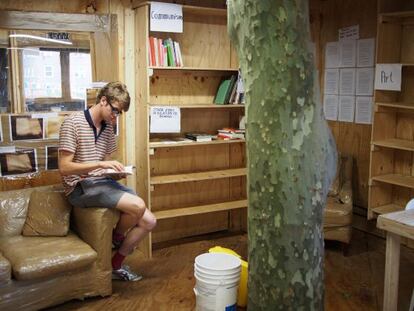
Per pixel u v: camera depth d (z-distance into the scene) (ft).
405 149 11.98
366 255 12.50
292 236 5.91
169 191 13.66
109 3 12.01
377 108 12.66
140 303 9.84
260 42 5.57
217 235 14.33
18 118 11.21
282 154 5.71
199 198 14.19
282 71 5.55
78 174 9.89
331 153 5.97
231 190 14.71
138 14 12.09
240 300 9.48
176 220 13.92
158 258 12.39
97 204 9.91
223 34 13.67
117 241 10.75
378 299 10.02
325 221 12.25
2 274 8.57
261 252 6.15
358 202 14.43
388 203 13.50
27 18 11.03
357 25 13.94
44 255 9.16
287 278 6.04
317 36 15.31
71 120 9.89
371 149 12.80
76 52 11.71
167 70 12.94
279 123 5.65
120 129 12.64
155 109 12.02
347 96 14.49
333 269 11.59
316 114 5.78
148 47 11.74
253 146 5.92
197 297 8.95
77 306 9.68
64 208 10.44
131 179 13.06
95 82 12.02
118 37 12.19
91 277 9.80
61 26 11.44
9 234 10.28
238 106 13.23
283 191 5.79
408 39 12.69
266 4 5.45
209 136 13.05
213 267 8.72
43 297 9.21
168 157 13.51
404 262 11.98
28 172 11.48
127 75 12.51
